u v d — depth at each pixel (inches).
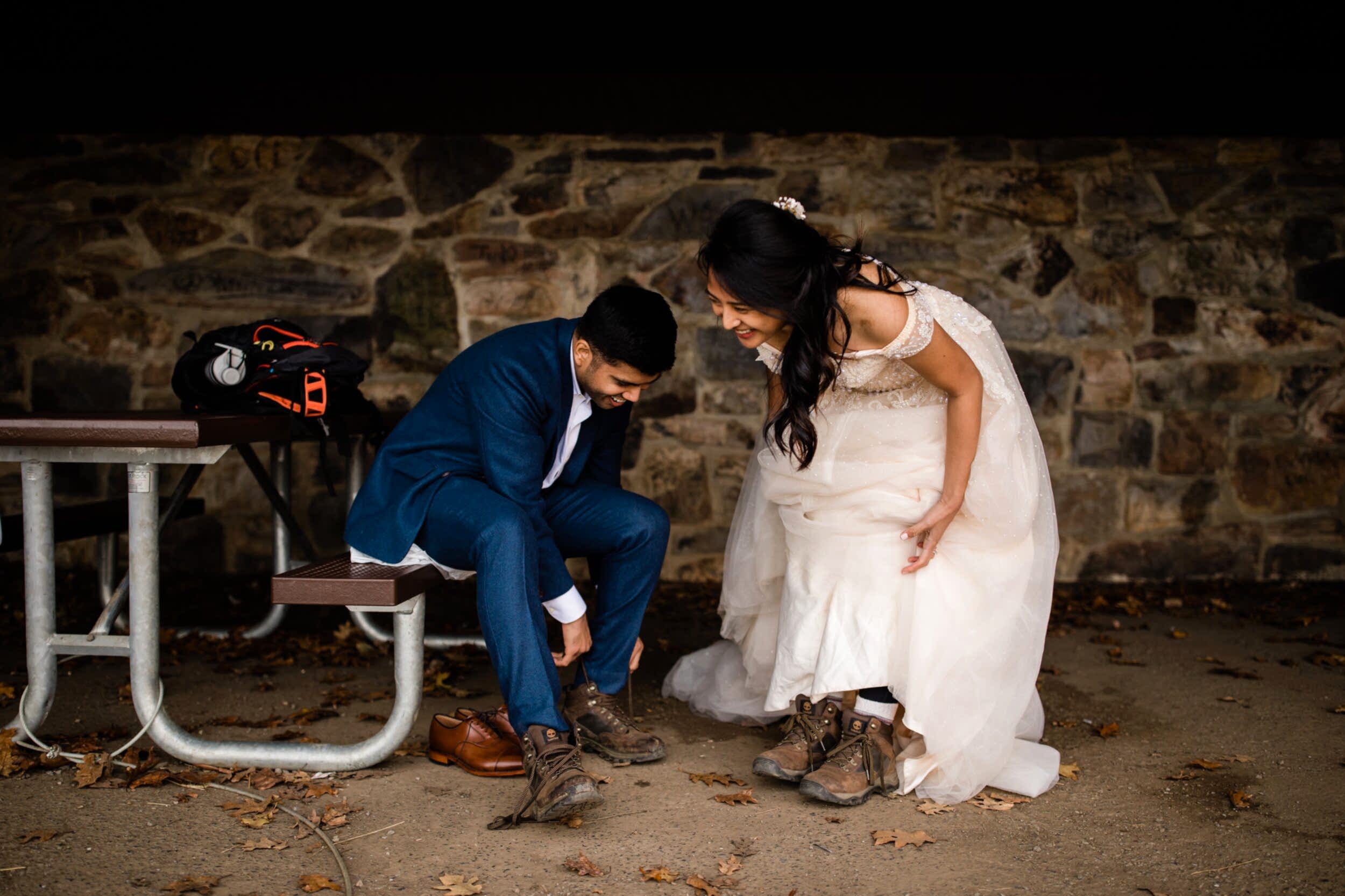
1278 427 185.9
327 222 189.6
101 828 79.3
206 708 112.5
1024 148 188.4
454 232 189.8
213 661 132.0
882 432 90.9
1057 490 187.8
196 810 83.1
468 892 69.6
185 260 189.5
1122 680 126.7
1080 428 187.3
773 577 100.6
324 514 188.5
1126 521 187.5
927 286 94.8
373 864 74.2
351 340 190.1
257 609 161.8
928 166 188.9
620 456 107.6
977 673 87.8
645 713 113.1
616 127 187.2
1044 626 92.1
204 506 145.3
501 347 91.9
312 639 141.6
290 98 183.9
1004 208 188.4
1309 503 186.1
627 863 74.9
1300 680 127.1
